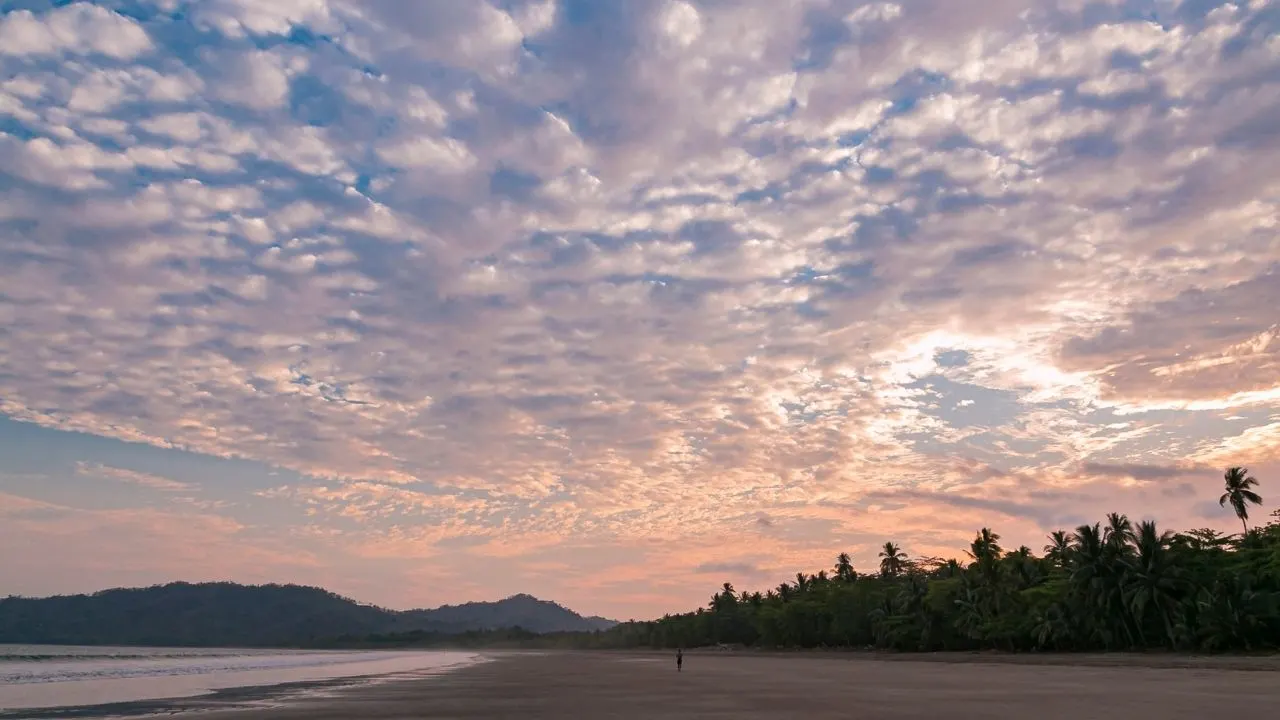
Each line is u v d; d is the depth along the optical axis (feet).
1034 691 145.59
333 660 596.29
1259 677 174.19
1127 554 300.61
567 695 161.48
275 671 358.43
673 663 399.03
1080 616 310.24
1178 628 273.54
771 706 125.18
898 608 436.35
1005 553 383.65
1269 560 265.75
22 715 139.03
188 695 190.08
